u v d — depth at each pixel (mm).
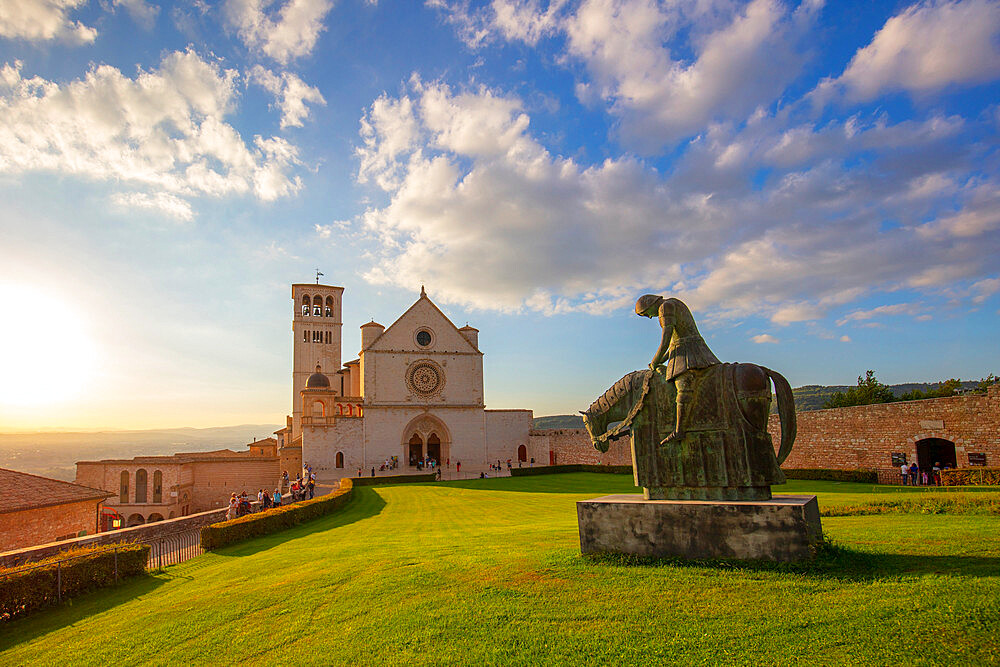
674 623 7586
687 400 10641
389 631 8523
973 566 8367
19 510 26234
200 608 11531
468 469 69438
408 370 71875
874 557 9297
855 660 6203
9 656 10648
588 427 12156
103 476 58188
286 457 65438
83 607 14047
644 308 11797
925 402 30609
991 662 5781
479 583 10133
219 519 26234
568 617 8203
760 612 7574
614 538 10703
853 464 34906
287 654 8398
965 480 26281
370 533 21469
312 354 90438
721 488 10312
